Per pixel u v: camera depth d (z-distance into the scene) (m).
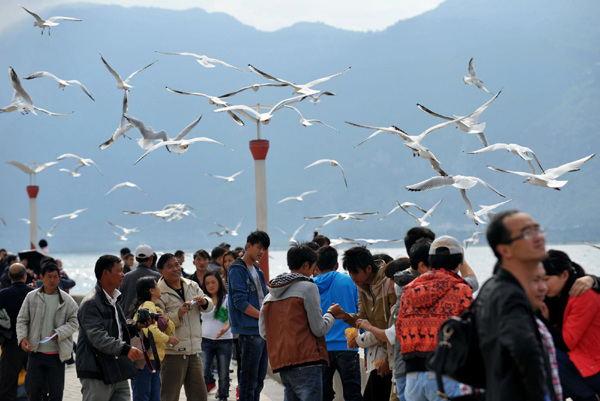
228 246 12.88
